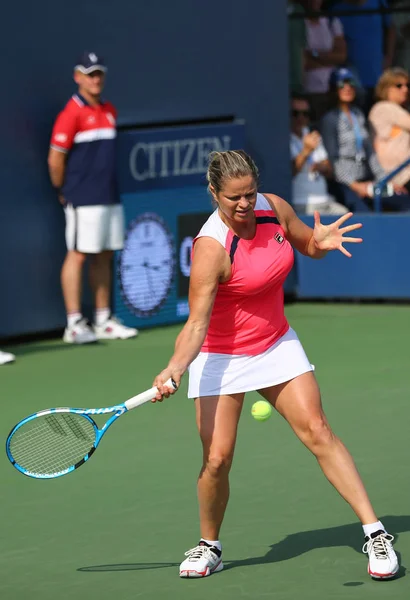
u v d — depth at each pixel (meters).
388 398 27.66
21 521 20.19
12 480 22.42
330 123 41.84
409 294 39.31
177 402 27.77
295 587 16.92
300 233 17.47
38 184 34.59
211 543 17.53
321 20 43.81
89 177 33.75
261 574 17.48
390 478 21.78
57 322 35.56
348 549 18.38
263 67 39.72
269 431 25.00
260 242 16.41
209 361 16.94
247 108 39.47
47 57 34.50
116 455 23.75
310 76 43.97
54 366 31.88
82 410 16.55
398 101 42.00
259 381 16.80
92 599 16.75
